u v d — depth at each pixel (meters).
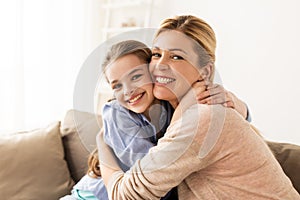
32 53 2.33
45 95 2.42
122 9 2.80
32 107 2.36
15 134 1.57
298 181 1.11
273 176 0.88
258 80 2.10
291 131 1.98
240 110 1.00
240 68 2.18
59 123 1.68
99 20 2.80
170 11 2.51
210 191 0.87
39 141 1.54
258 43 2.08
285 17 1.96
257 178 0.86
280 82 2.01
